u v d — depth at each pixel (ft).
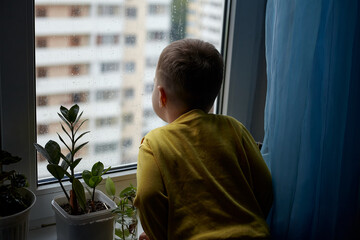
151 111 4.05
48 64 3.39
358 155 3.24
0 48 2.99
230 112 4.11
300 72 3.09
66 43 3.43
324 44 3.07
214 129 3.04
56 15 3.32
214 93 3.14
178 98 3.06
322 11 3.03
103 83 3.72
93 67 3.62
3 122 3.17
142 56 3.85
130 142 4.01
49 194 3.53
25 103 3.21
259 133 4.39
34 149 3.37
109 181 3.44
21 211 2.88
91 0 3.45
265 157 3.47
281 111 3.17
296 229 3.31
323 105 3.10
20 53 3.07
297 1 3.00
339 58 3.03
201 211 2.84
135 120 3.99
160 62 3.07
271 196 3.24
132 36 3.74
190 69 2.93
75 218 3.08
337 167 3.20
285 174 3.22
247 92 4.14
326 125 3.13
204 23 4.00
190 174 2.88
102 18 3.54
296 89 3.12
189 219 2.81
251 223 2.92
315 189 3.28
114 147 3.94
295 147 3.19
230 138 3.08
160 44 3.91
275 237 3.35
